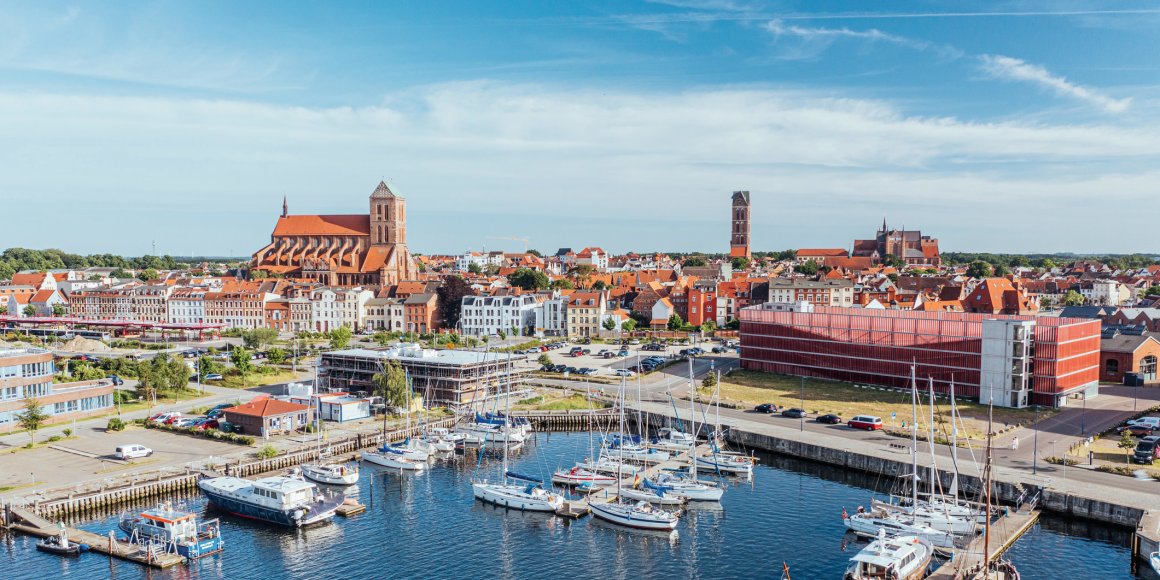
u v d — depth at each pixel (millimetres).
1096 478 123938
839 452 142750
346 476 132750
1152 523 103500
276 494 115625
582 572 101688
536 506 122250
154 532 106125
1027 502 119688
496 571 101938
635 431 174500
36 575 98125
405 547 109000
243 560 104125
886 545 99125
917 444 145500
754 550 107625
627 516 116125
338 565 103000
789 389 197375
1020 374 173125
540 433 173125
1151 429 150250
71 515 117188
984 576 91562
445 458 151625
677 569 102312
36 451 143125
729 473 140375
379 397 179875
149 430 159625
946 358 185875
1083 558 101875
